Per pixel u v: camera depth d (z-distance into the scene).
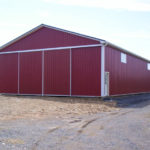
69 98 17.48
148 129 7.36
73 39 18.33
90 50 17.47
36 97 18.42
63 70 18.67
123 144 5.66
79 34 17.89
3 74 22.28
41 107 12.42
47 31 19.78
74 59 18.19
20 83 21.08
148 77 30.59
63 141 5.91
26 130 7.03
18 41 21.45
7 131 6.85
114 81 19.06
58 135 6.52
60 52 18.94
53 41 19.38
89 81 17.38
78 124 8.24
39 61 20.06
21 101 15.11
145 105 15.28
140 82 26.83
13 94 21.47
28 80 20.61
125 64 21.77
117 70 19.73
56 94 18.91
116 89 19.47
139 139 6.14
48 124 8.11
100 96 16.78
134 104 15.98
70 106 13.09
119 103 15.81
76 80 17.98
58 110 11.62
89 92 17.33
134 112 11.62
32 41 20.62
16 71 21.44
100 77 16.89
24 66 20.94
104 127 7.72
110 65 18.20
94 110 12.09
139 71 26.48
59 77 18.84
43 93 19.61
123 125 8.04
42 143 5.69
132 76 23.91
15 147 5.33
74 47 18.20
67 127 7.67
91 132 6.97
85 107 12.97
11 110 11.16
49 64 19.45
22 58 21.11
